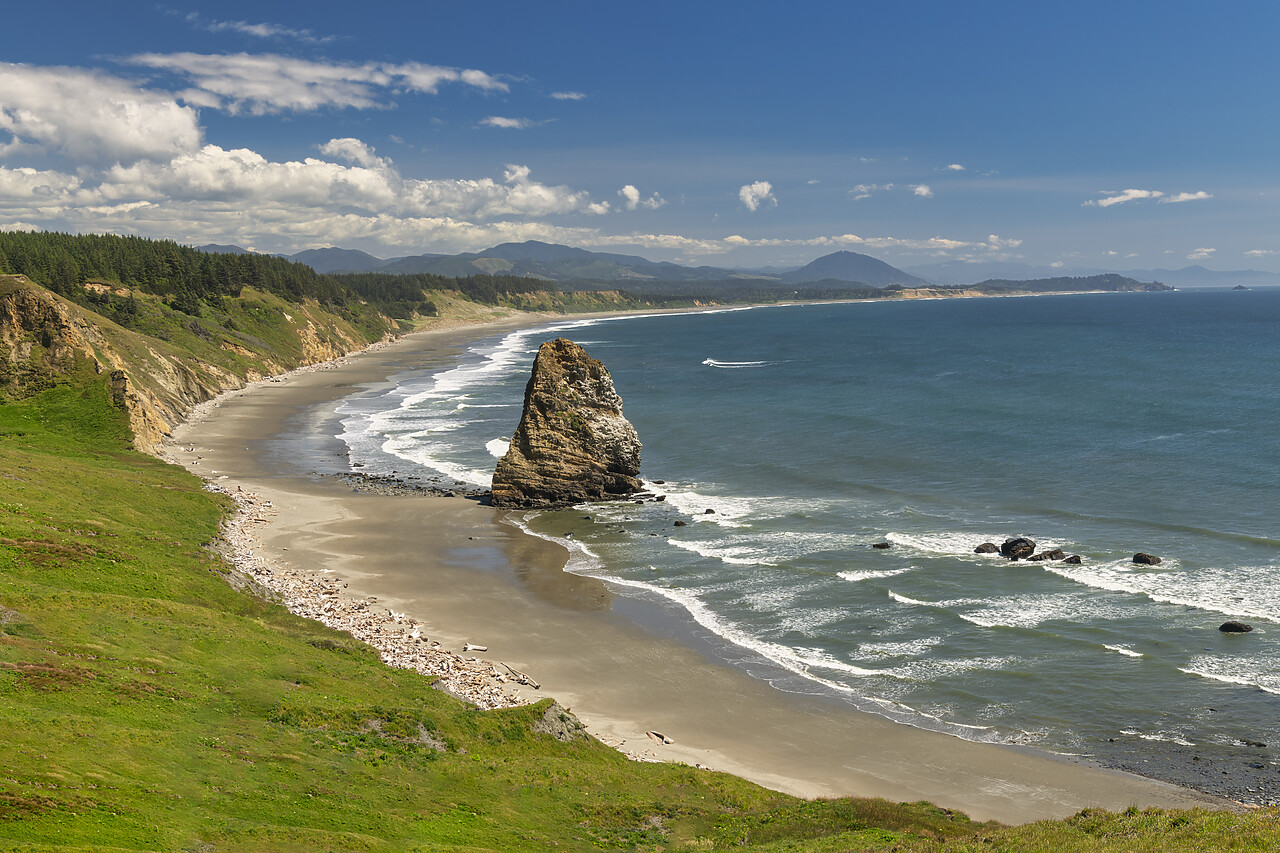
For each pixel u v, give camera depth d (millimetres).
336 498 72312
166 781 22859
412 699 34062
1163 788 30391
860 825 26219
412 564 56000
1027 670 39562
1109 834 22375
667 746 34250
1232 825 21719
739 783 30578
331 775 25828
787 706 37500
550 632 45375
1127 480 71500
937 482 74500
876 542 58750
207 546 53812
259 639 37031
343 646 39094
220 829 20875
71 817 19469
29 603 34094
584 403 73375
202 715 28234
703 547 59344
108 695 27594
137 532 50000
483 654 42375
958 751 33562
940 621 45406
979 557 54812
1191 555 53000
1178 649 40625
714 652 42906
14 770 21078
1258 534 56188
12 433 76500
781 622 46281
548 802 26969
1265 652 39750
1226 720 34594
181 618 37250
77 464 64750
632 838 25312
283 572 52125
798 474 79625
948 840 23547
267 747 26750
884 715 36562
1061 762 32438
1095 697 36938
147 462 77062
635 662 41906
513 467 71750
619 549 59500
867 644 43219
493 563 56594
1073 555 53594
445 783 27203
